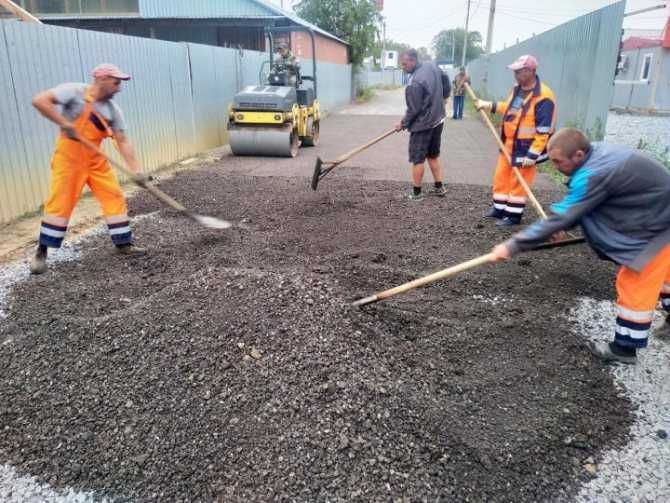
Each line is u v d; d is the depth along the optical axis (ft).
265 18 63.77
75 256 17.25
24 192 22.06
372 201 23.80
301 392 9.33
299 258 16.58
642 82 84.07
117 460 8.51
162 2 65.87
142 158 31.73
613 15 31.58
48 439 8.91
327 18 105.70
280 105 35.99
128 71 29.89
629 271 10.80
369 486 8.04
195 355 10.05
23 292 14.40
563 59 42.45
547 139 18.58
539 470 8.59
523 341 12.09
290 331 10.46
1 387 9.91
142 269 16.01
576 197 10.11
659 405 10.23
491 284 15.05
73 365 10.21
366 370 9.93
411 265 16.31
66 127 13.89
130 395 9.45
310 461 8.33
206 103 40.70
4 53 20.76
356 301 12.16
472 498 8.03
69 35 24.62
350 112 81.66
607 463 8.82
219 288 11.77
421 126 23.06
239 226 20.04
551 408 9.96
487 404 9.93
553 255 17.25
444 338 11.93
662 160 29.43
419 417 9.18
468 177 30.32
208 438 8.71
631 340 11.07
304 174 30.73
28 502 8.00
